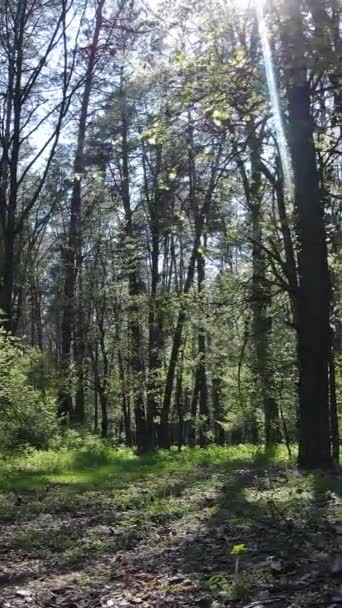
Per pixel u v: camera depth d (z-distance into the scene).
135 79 12.02
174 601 4.97
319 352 12.90
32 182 37.78
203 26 11.28
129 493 11.39
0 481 14.31
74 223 33.94
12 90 26.31
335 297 16.47
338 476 10.86
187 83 10.98
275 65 10.23
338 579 4.98
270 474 12.21
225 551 6.27
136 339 31.69
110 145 20.88
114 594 5.35
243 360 19.70
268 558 5.72
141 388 30.53
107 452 22.77
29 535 7.92
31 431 22.03
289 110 11.89
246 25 10.74
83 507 10.12
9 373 19.38
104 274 34.06
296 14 9.09
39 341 49.03
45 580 6.02
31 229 42.03
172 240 34.75
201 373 37.03
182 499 9.97
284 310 17.66
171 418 41.59
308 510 7.68
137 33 25.14
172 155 12.26
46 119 27.22
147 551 6.72
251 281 15.77
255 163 13.91
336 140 13.38
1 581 6.08
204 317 18.25
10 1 25.59
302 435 13.02
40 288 44.31
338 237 14.24
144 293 31.61
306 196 12.86
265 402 21.53
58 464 18.61
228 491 10.28
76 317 33.94
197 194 13.62
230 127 11.41
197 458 20.23
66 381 30.47
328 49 8.98
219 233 16.00
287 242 13.81
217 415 37.75
